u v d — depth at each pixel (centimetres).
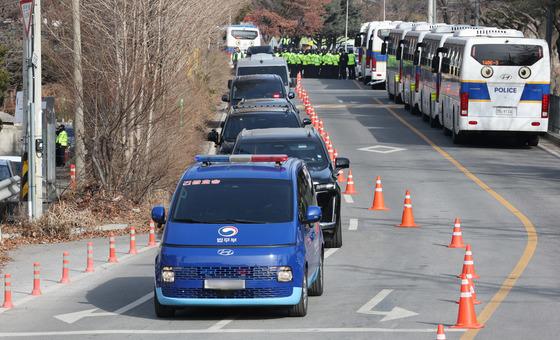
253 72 12244
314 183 5266
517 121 10006
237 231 3691
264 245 3644
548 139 11031
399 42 14538
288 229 3706
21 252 5662
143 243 5919
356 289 4338
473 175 8356
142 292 4422
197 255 3609
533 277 4616
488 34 10331
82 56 6800
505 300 4072
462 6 18750
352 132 11381
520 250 5369
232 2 12631
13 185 6244
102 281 4741
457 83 10212
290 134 5675
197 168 4066
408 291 4269
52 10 7012
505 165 8981
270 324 3638
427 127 11962
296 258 3641
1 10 11538
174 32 6925
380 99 15762
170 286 3622
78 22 6675
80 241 6053
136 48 6775
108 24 6762
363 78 19662
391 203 7044
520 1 14288
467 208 6838
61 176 8450
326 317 3747
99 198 6719
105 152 6800
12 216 6506
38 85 6188
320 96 16325
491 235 5844
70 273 4984
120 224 6431
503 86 9981
